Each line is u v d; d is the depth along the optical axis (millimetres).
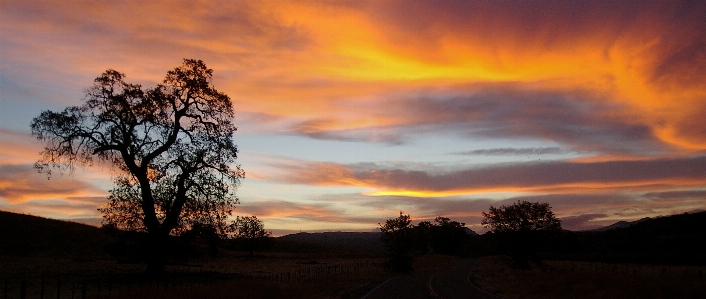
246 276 39375
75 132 31156
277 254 108312
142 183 32906
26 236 67500
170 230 34438
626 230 107188
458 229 137625
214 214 35312
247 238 95938
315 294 25250
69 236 72750
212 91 35000
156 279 32750
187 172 34000
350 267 62594
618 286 25047
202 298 19312
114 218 33562
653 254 76312
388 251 51500
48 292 26203
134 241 35781
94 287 28438
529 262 58938
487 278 41031
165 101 33594
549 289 26812
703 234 86500
